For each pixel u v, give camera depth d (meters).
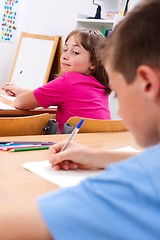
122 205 0.40
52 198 0.46
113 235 0.40
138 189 0.40
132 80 0.48
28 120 1.31
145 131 0.49
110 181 0.42
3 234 0.47
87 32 1.89
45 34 3.82
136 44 0.47
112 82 0.53
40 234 0.45
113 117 2.25
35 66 3.48
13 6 3.66
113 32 0.54
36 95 1.81
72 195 0.44
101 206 0.41
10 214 0.49
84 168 0.91
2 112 1.73
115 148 1.16
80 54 1.87
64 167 0.89
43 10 3.81
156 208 0.40
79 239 0.41
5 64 3.77
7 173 0.83
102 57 0.57
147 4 0.49
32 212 0.47
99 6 3.14
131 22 0.49
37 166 0.90
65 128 1.37
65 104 1.84
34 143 1.12
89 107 1.82
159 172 0.41
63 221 0.43
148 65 0.46
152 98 0.45
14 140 1.14
